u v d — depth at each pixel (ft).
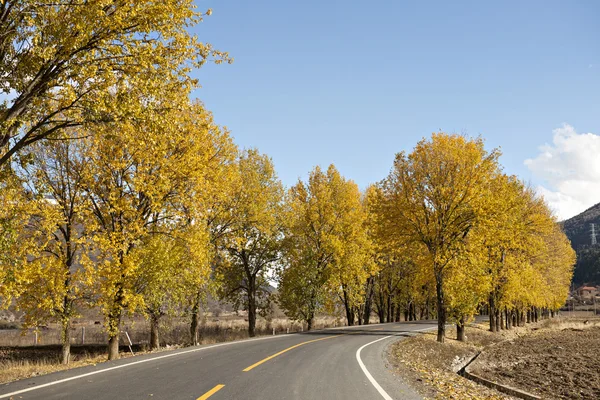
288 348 51.98
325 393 26.43
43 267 46.85
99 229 50.11
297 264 105.70
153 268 53.31
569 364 67.72
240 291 109.60
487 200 74.74
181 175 52.90
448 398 28.89
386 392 27.99
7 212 43.06
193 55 36.96
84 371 31.99
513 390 41.50
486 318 166.81
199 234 55.06
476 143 80.59
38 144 48.06
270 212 91.97
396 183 83.87
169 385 26.89
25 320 49.03
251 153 101.76
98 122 34.42
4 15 29.91
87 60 31.94
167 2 33.73
